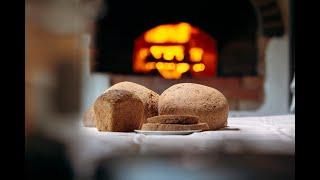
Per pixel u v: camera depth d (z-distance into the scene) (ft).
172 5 14.39
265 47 13.25
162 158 3.14
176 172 2.75
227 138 4.21
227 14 13.96
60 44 10.96
